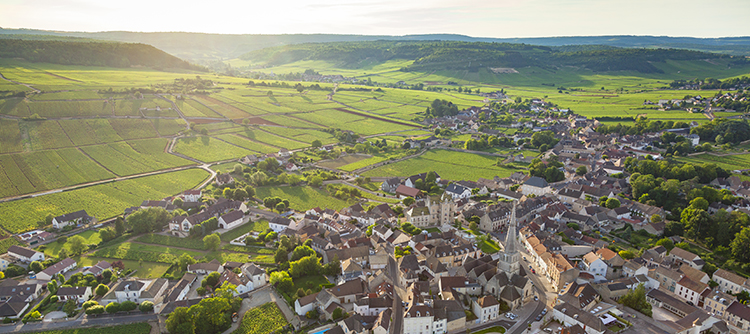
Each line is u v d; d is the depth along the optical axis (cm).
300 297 16138
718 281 17362
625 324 14350
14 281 17588
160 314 15588
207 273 18575
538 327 14475
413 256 18700
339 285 16538
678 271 17838
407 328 13888
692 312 14675
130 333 14938
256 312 15838
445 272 18088
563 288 16525
